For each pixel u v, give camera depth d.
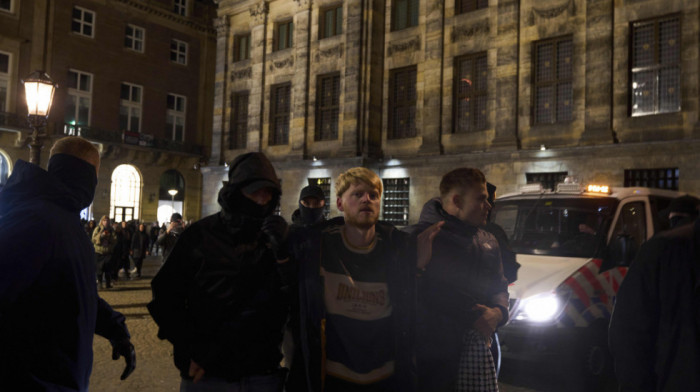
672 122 15.84
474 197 3.36
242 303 2.58
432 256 3.25
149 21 36.81
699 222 2.12
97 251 15.03
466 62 20.56
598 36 17.17
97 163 2.60
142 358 7.19
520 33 18.94
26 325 2.13
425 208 3.53
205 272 2.58
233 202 2.60
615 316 2.22
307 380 2.62
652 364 2.11
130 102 35.94
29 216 2.17
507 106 18.95
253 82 26.92
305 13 24.77
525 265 6.29
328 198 23.28
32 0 31.42
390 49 22.55
